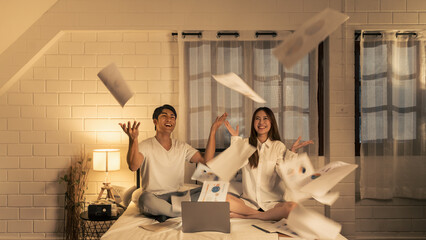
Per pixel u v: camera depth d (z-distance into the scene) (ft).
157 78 12.73
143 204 9.04
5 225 12.62
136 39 12.75
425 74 12.50
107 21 12.41
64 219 12.57
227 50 12.51
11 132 12.65
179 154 10.50
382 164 12.45
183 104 12.29
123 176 12.71
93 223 12.57
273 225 8.18
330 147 12.53
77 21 12.39
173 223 8.60
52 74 12.67
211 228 7.86
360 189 12.49
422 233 12.69
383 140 12.44
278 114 12.43
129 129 9.34
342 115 12.54
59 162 12.66
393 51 12.48
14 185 12.63
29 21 12.23
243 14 12.48
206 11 12.46
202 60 12.35
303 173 6.06
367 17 12.49
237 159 5.85
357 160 12.87
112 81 6.52
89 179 12.68
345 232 12.44
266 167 10.12
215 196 8.62
